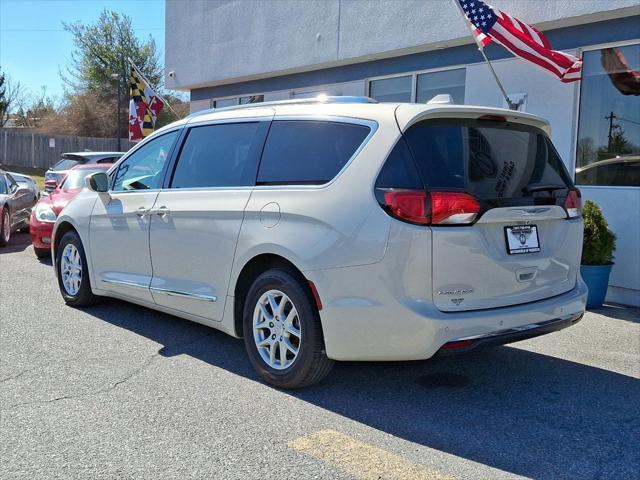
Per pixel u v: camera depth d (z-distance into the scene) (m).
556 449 3.60
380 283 3.80
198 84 13.89
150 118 13.27
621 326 6.28
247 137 4.89
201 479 3.22
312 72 11.48
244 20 12.31
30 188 13.52
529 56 6.82
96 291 6.26
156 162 5.68
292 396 4.32
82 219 6.29
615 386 4.62
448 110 4.02
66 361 4.97
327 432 3.77
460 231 3.82
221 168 4.99
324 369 4.24
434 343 3.74
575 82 7.62
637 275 7.13
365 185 3.94
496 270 3.96
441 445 3.63
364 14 9.81
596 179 7.60
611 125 7.42
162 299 5.36
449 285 3.80
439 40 8.73
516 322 3.99
